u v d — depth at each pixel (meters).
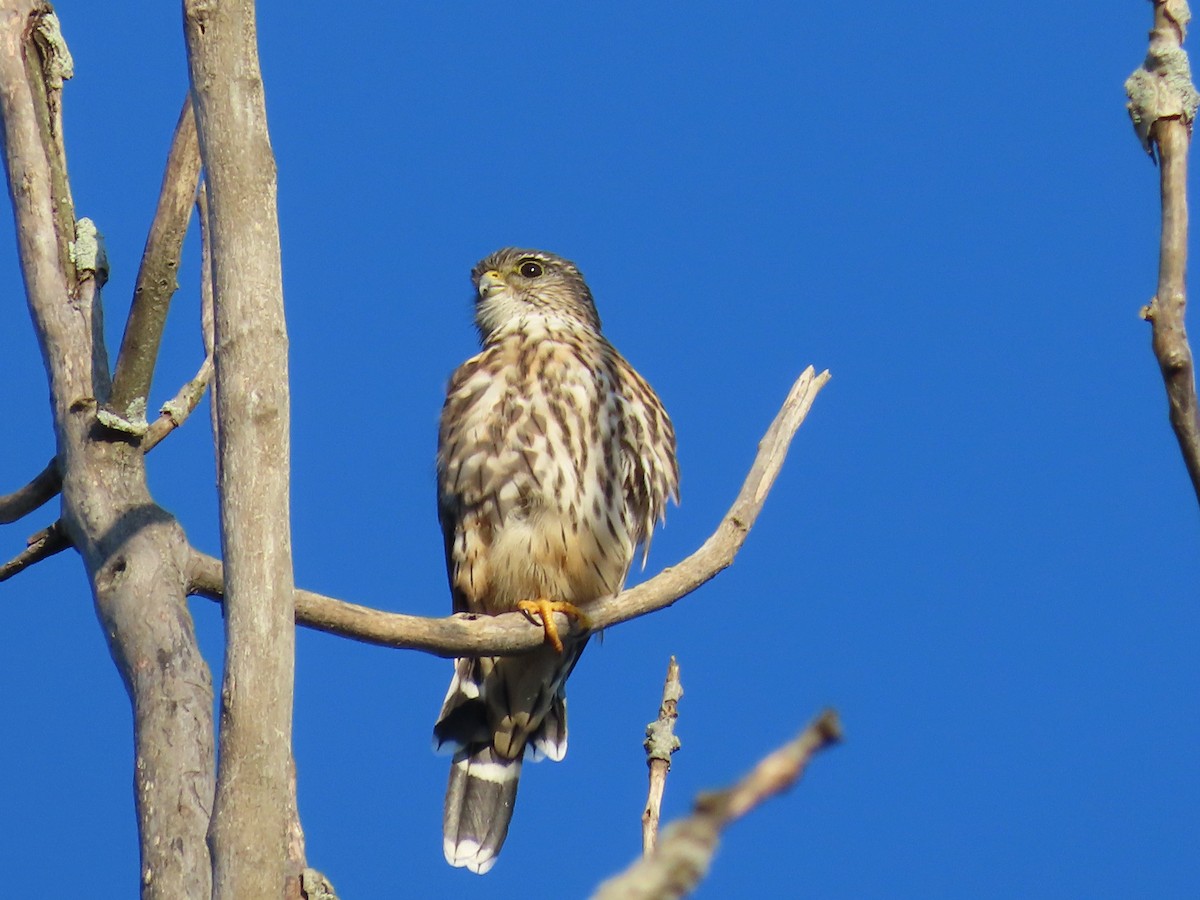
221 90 6.68
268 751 5.96
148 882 7.25
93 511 8.82
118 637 8.30
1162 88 5.44
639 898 2.86
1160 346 5.16
